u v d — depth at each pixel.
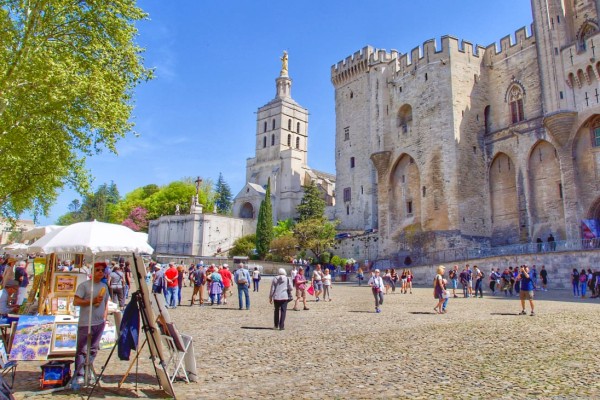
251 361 9.00
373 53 64.12
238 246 70.31
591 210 35.00
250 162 101.88
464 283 27.23
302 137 103.75
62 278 11.12
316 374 7.94
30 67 15.98
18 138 18.08
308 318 16.31
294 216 89.00
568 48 36.66
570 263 29.75
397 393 6.70
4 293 10.31
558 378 7.51
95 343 7.43
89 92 17.17
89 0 17.50
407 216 48.94
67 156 20.33
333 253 59.41
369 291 32.34
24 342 7.88
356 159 65.31
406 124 49.81
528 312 17.69
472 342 11.09
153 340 6.97
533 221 39.66
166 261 51.69
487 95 46.56
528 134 40.59
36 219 24.92
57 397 6.74
